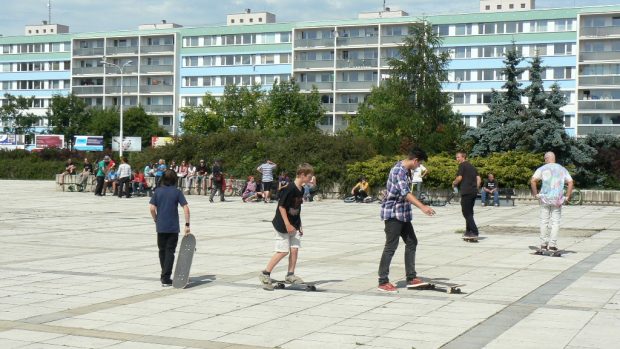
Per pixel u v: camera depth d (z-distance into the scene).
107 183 38.19
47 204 31.48
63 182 41.72
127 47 109.50
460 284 11.50
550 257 14.77
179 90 107.38
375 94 69.25
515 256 14.94
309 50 99.25
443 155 35.94
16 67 118.44
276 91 71.56
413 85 46.09
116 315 9.23
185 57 106.94
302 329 8.45
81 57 112.19
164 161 37.59
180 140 41.75
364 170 34.22
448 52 47.12
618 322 8.70
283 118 70.69
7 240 18.00
